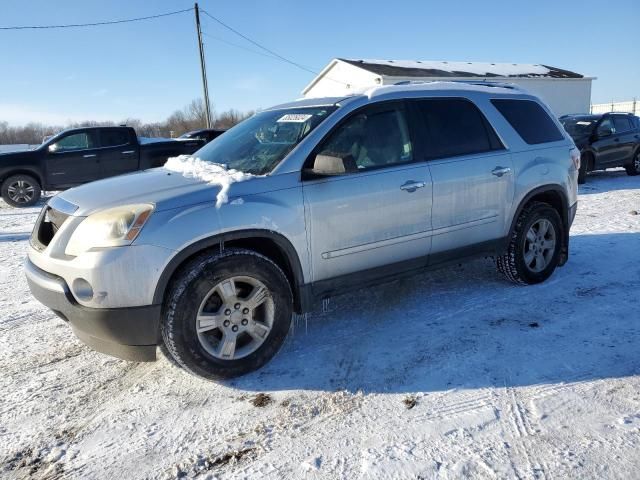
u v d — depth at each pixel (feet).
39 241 11.36
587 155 39.29
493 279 16.62
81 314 9.84
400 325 13.34
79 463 8.49
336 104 12.76
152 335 10.14
